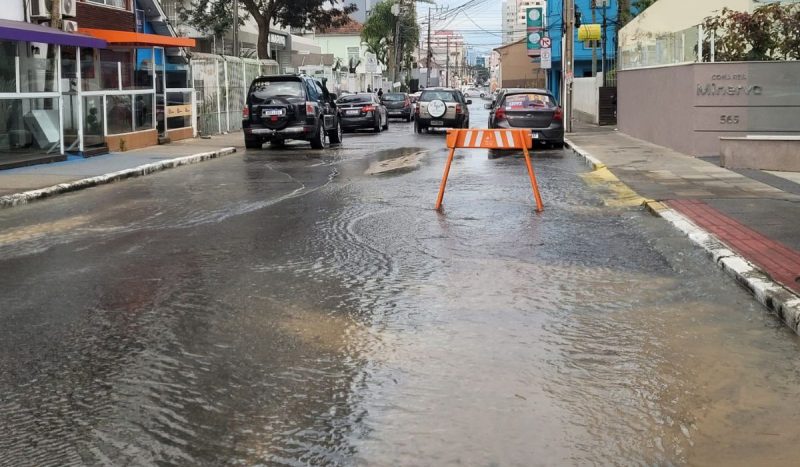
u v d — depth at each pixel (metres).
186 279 7.32
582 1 51.19
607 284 7.11
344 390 4.68
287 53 51.34
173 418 4.29
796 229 8.97
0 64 15.62
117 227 10.09
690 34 17.77
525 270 7.61
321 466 3.76
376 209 11.23
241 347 5.43
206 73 27.30
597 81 34.16
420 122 30.20
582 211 11.02
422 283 7.12
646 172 14.69
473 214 10.78
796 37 16.67
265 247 8.72
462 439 4.04
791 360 5.20
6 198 11.96
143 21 28.69
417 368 5.04
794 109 16.52
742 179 13.39
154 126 22.59
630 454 3.89
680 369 5.04
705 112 16.95
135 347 5.44
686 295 6.74
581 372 4.98
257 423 4.23
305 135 21.66
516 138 11.23
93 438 4.06
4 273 7.63
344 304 6.46
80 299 6.66
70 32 18.55
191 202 12.16
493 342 5.53
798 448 3.96
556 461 3.81
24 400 4.55
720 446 3.97
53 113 17.36
